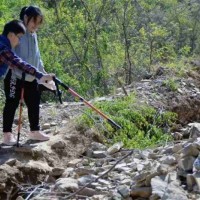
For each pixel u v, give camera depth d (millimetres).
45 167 5133
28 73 4914
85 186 4297
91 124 6219
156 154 4844
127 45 12930
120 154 5500
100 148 5816
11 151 5270
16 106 5359
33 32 5301
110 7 13602
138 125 6766
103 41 13117
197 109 8055
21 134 5977
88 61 13055
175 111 7688
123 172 4574
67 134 5965
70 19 13438
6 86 5266
